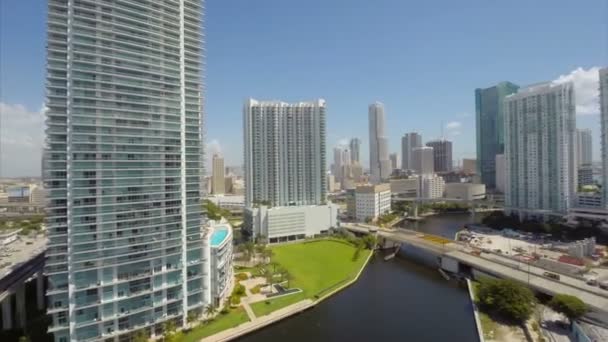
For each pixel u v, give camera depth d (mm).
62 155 84938
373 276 153875
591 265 151625
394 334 97750
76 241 85188
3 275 111812
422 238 197875
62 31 84812
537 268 138500
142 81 94312
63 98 85062
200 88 108438
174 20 101562
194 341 91312
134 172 92438
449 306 117625
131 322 92062
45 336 93812
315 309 116062
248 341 94625
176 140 100312
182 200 101625
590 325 93188
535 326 94812
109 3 89625
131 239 91938
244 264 165500
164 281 97812
